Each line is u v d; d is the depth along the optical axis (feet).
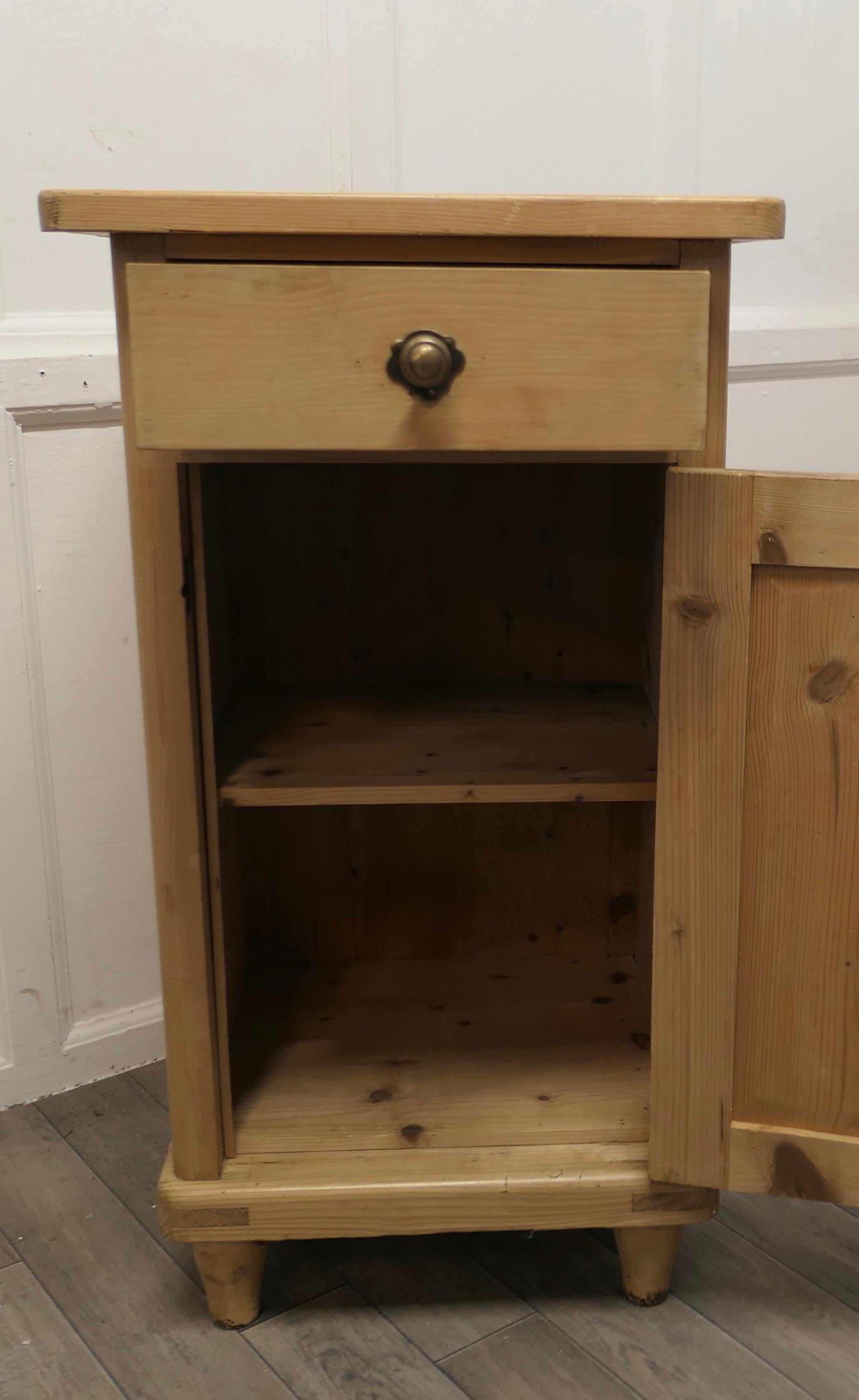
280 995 4.10
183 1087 3.09
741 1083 2.98
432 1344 3.16
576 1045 3.76
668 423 2.40
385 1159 3.21
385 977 4.23
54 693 4.03
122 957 4.38
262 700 3.95
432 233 2.50
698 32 4.41
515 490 3.98
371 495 3.98
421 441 2.38
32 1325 3.24
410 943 4.37
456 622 4.10
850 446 5.08
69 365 3.82
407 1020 3.93
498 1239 3.61
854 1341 3.13
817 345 4.84
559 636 4.10
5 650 3.88
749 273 4.75
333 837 4.25
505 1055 3.70
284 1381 3.04
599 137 4.39
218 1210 3.10
